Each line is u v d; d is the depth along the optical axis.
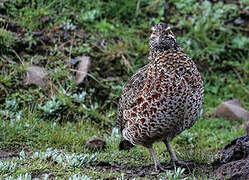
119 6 15.51
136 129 7.94
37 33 13.70
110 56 13.70
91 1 15.43
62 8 14.94
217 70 14.56
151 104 7.61
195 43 14.72
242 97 13.91
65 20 14.52
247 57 14.98
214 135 11.56
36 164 7.83
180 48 8.12
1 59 12.49
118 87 12.79
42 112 11.23
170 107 7.53
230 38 15.22
